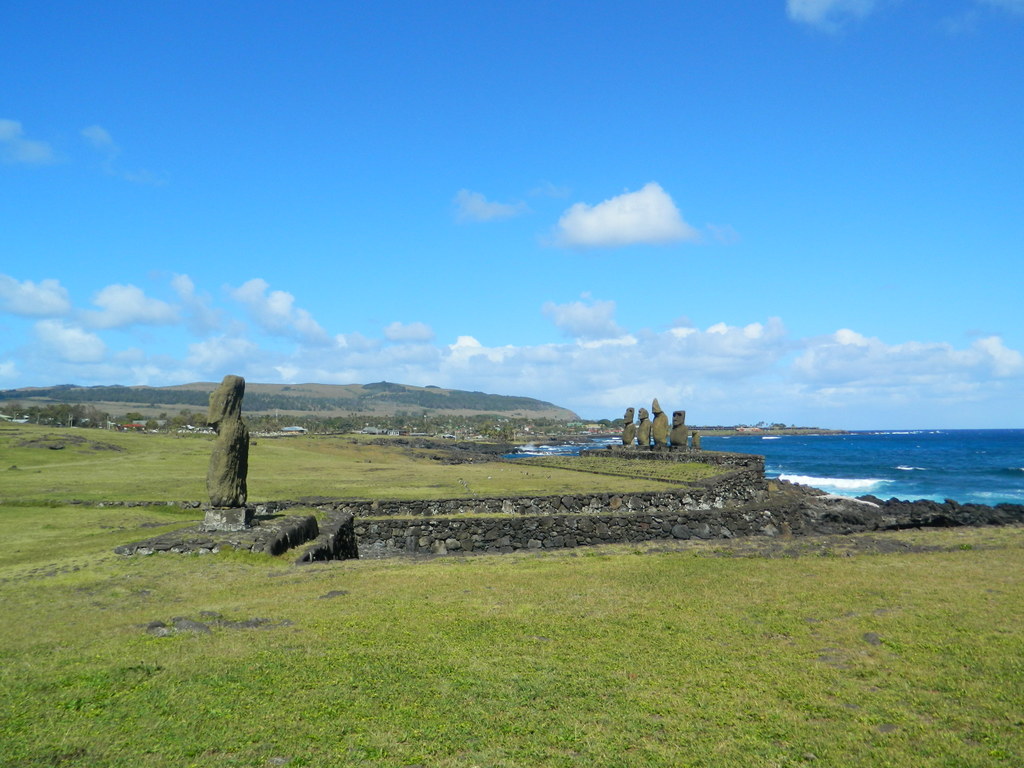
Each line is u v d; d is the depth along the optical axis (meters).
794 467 98.00
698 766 7.02
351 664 9.76
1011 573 14.94
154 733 7.62
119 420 195.62
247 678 9.20
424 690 8.88
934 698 8.43
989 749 7.18
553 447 165.88
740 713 8.20
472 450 129.50
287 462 56.25
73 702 8.36
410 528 28.19
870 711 8.17
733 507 33.75
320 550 20.77
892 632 10.91
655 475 40.66
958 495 63.25
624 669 9.65
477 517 29.08
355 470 48.22
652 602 13.12
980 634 10.60
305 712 8.20
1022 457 119.56
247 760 7.08
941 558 16.88
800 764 7.01
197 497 30.75
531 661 9.94
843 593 13.36
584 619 12.03
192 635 11.11
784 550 18.17
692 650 10.38
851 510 39.22
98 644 10.68
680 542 21.03
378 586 14.90
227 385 20.64
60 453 54.53
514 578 15.54
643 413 58.59
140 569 16.44
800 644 10.59
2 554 18.72
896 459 116.75
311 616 12.27
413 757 7.18
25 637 11.16
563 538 29.39
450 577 15.79
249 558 17.91
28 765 6.86
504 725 7.93
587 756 7.23
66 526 23.62
